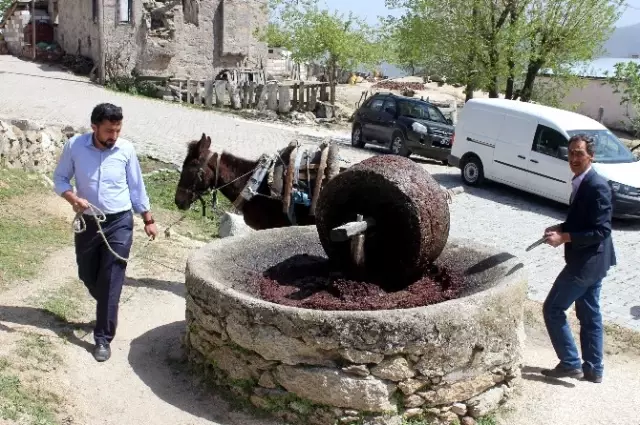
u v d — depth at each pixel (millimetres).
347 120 31766
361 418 5074
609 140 15438
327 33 30391
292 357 5117
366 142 22828
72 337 6230
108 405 5359
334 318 4961
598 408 5805
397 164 6004
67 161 5816
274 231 7320
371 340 4957
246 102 30422
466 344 5180
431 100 36719
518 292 5637
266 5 34344
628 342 7516
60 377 5512
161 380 5832
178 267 8766
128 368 5965
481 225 13461
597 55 23500
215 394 5621
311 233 7496
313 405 5176
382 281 6164
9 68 29281
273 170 7773
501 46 22672
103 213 5797
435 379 5133
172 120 22375
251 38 34469
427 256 5953
